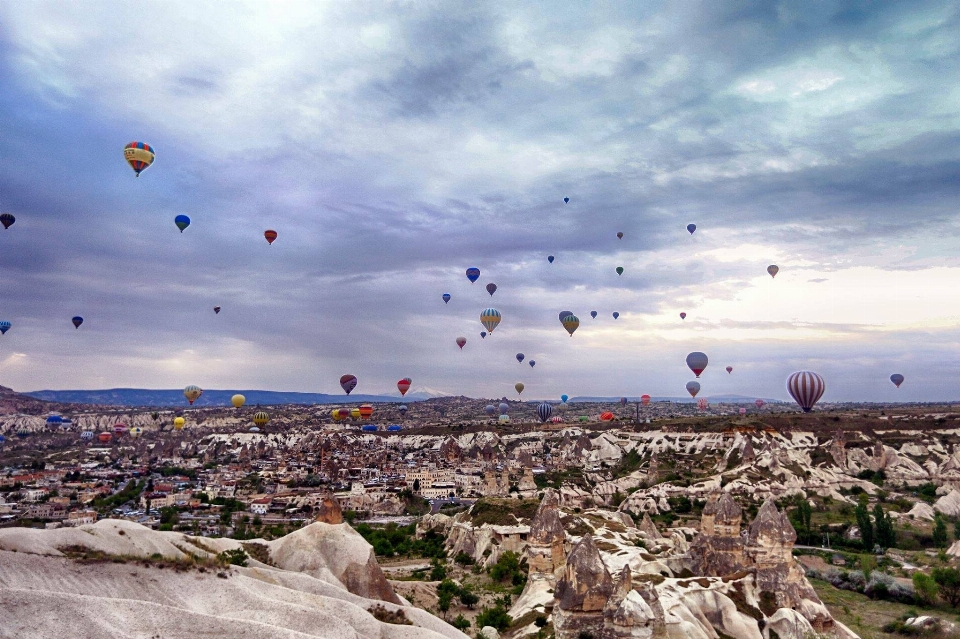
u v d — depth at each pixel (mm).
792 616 70125
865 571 109062
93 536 65562
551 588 80625
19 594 49594
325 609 66625
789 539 75938
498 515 132125
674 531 122500
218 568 67750
